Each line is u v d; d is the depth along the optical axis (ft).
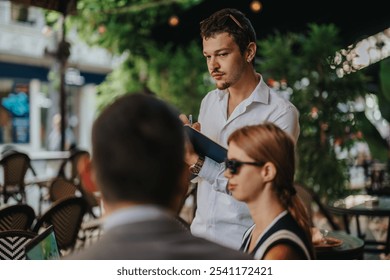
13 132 47.29
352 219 22.45
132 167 2.60
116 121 2.64
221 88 6.73
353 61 20.99
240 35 6.49
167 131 2.67
